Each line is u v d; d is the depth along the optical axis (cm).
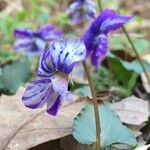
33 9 38
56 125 16
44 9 39
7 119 16
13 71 26
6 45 33
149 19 47
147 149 16
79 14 25
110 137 15
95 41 15
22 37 28
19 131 15
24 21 37
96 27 15
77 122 15
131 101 18
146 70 25
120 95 24
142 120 18
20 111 17
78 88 22
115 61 25
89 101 18
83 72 26
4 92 25
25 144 15
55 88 12
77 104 17
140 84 26
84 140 15
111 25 15
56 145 16
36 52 28
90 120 15
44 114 16
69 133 15
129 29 40
